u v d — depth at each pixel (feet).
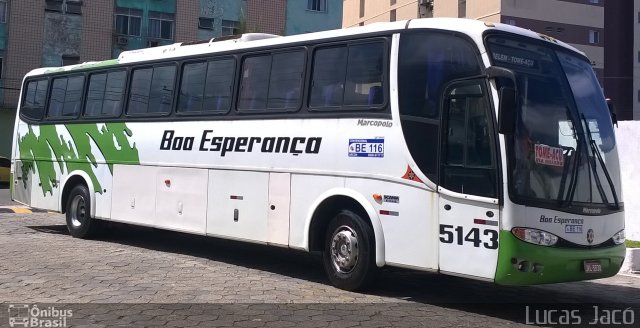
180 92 32.45
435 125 22.04
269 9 126.93
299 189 26.07
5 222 45.52
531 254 19.88
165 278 26.30
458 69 21.76
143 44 119.55
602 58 168.04
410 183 22.43
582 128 22.39
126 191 34.71
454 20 22.58
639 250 32.65
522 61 21.86
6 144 114.21
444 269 21.39
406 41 23.38
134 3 118.73
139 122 34.40
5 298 22.09
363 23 197.98
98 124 36.99
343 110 24.89
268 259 32.63
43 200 40.75
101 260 30.30
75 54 115.14
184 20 121.70
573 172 21.45
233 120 29.35
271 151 27.37
